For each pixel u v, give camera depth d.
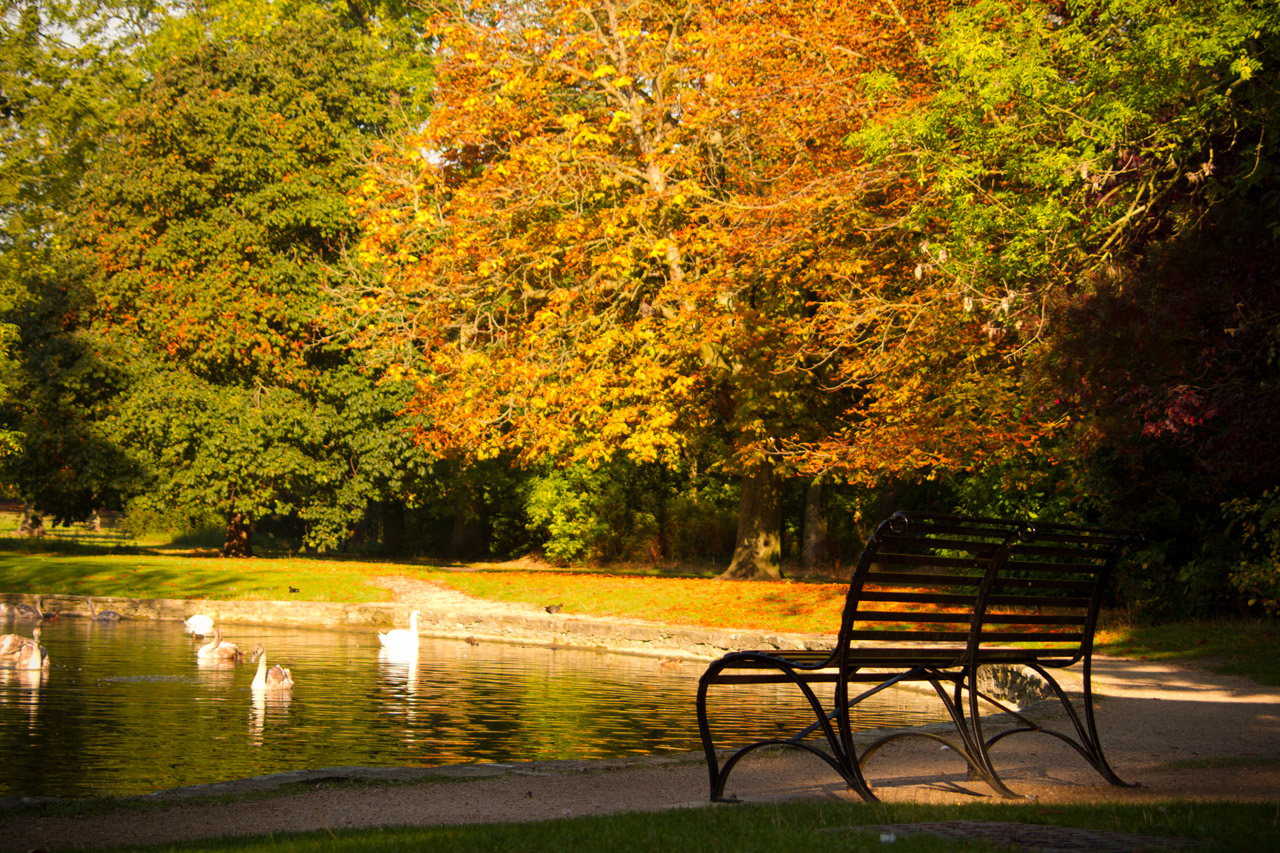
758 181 25.22
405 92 44.72
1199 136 14.98
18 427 35.56
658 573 39.06
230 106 34.25
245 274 34.00
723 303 25.77
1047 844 4.69
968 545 7.00
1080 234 16.41
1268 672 14.21
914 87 21.53
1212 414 14.09
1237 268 13.85
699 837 5.09
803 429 27.92
